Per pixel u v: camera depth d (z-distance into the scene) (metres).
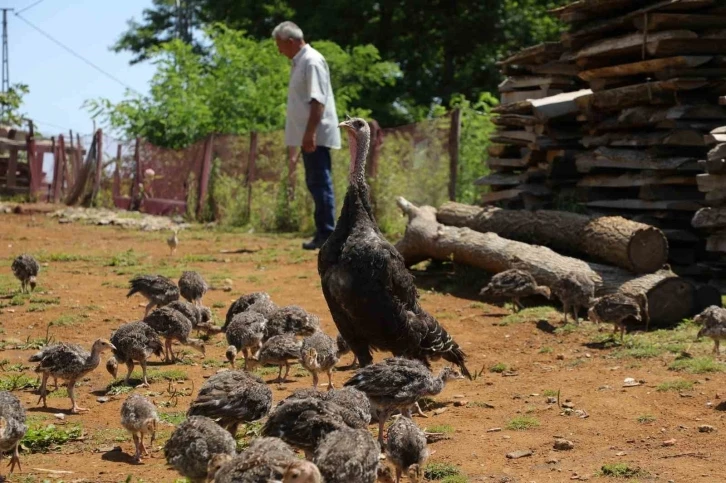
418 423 9.26
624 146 16.20
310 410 7.43
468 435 8.83
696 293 13.16
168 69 35.88
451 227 16.92
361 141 9.99
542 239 15.88
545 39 46.16
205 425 7.31
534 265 14.65
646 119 15.56
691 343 11.91
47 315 14.11
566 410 9.46
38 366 9.70
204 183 28.30
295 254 20.19
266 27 48.44
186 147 29.53
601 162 16.38
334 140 19.73
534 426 9.04
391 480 7.34
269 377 11.14
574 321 13.40
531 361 11.66
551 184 17.56
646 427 8.90
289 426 7.42
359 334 9.91
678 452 8.16
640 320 12.38
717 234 14.44
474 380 10.88
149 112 34.75
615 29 16.52
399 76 45.78
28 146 33.50
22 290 15.84
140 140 31.17
